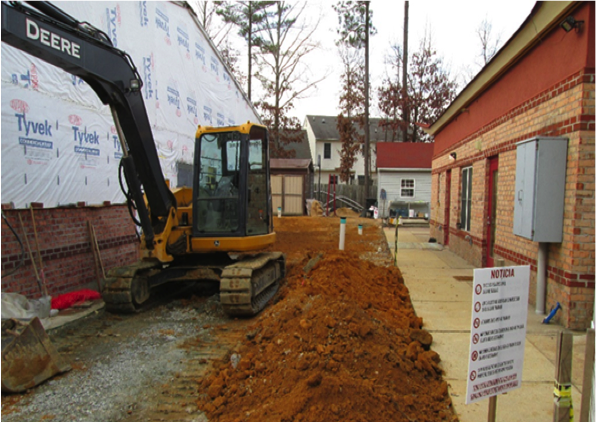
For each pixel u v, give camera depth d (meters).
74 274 7.17
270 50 28.31
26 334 4.07
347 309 4.44
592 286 5.09
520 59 6.89
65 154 7.05
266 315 5.54
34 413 3.55
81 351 4.95
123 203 8.72
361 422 2.99
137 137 5.93
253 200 7.15
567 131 5.32
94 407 3.64
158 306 6.98
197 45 13.09
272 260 8.10
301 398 3.18
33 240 6.30
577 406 3.50
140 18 9.53
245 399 3.59
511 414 3.38
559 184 5.35
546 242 5.63
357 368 3.65
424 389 3.70
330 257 7.66
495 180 8.42
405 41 28.47
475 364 2.81
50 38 4.36
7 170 5.89
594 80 4.97
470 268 9.24
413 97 31.88
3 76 5.84
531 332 5.12
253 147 7.15
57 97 6.88
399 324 5.22
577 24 5.07
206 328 5.84
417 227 19.97
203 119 13.66
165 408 3.62
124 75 5.55
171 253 6.74
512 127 7.15
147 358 4.73
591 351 2.68
